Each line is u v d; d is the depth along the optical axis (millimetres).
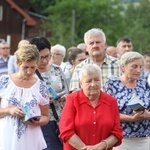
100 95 6535
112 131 6469
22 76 6656
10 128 6625
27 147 6648
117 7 64875
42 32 61594
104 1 63781
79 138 6414
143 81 7625
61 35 50938
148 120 7465
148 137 7555
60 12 61406
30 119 6508
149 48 57125
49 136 7641
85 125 6402
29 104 6652
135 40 57531
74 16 56000
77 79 7945
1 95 6660
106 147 6383
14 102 6625
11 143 6613
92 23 63000
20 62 6574
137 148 7449
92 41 8094
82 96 6500
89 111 6441
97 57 8141
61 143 7711
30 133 6672
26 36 55188
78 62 10625
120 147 7430
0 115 6645
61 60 10883
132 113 7352
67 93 8008
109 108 6492
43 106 6820
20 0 62344
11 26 54281
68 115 6445
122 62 7496
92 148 6328
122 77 7570
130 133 7387
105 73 8172
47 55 7680
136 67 7398
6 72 13445
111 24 63875
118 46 11383
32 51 6523
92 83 6352
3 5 54000
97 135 6422
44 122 6781
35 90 6734
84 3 62375
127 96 7430
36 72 7699
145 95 7504
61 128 6461
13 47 54406
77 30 60594
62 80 7977
